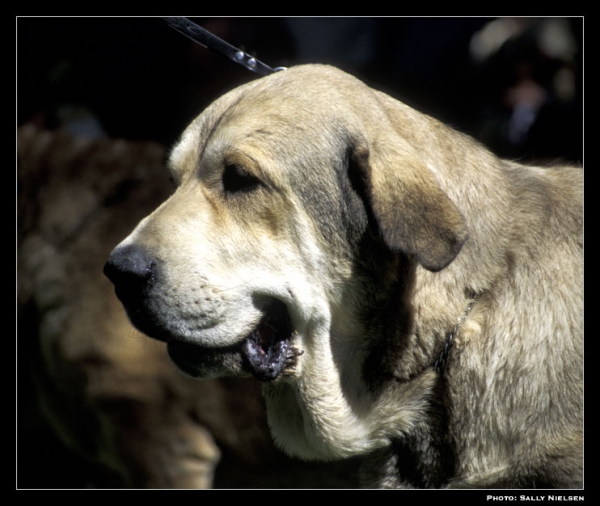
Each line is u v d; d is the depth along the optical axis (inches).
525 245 180.4
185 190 185.2
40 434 307.6
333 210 178.5
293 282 178.9
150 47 322.0
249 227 178.5
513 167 195.6
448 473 180.9
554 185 190.2
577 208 184.7
